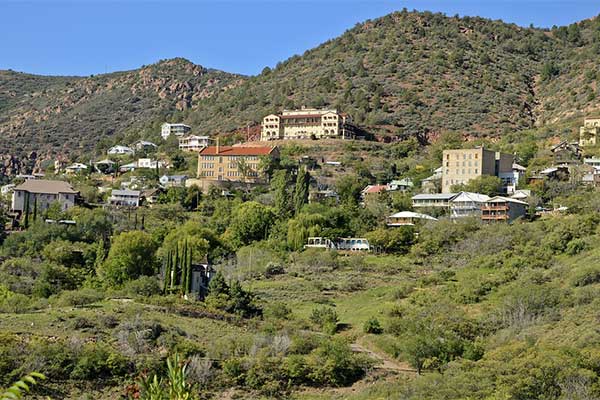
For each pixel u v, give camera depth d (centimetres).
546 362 9275
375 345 11688
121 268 15238
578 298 12138
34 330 10762
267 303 14000
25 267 15225
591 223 15925
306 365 10338
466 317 12456
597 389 8800
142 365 9925
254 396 9825
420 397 9012
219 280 13488
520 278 13962
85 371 9694
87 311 11788
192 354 10538
